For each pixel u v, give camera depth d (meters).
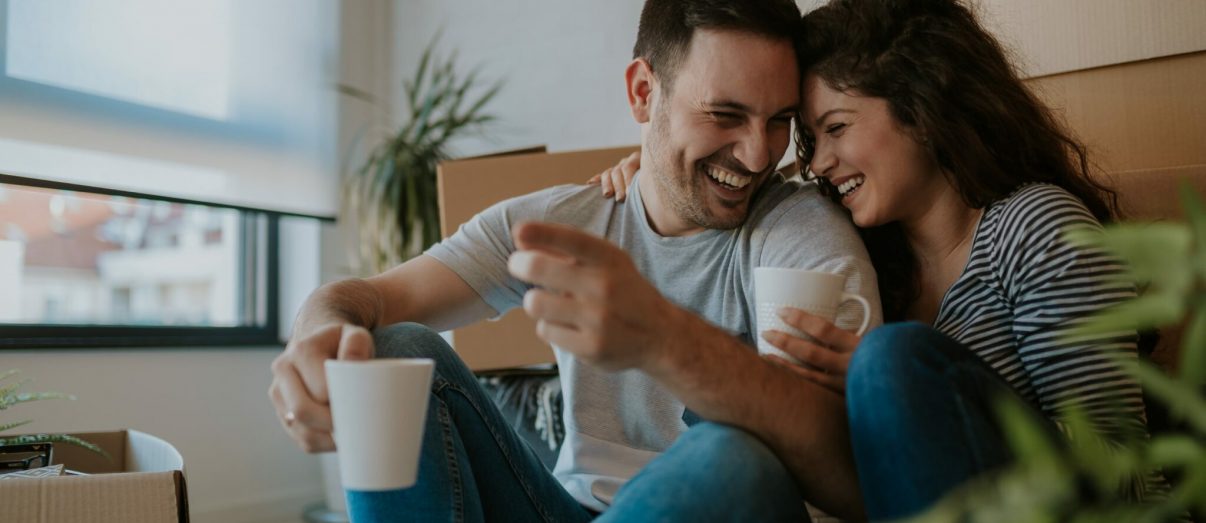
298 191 3.15
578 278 0.67
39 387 2.42
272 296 3.20
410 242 2.92
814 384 0.81
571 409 1.21
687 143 1.15
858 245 1.12
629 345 0.70
